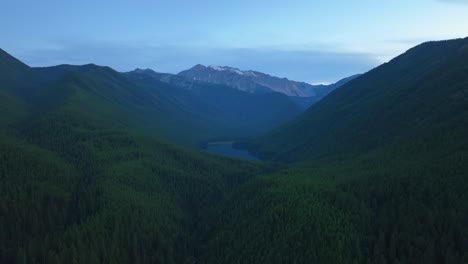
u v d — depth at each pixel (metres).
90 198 149.75
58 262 102.56
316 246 107.31
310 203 129.88
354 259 100.25
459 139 149.12
